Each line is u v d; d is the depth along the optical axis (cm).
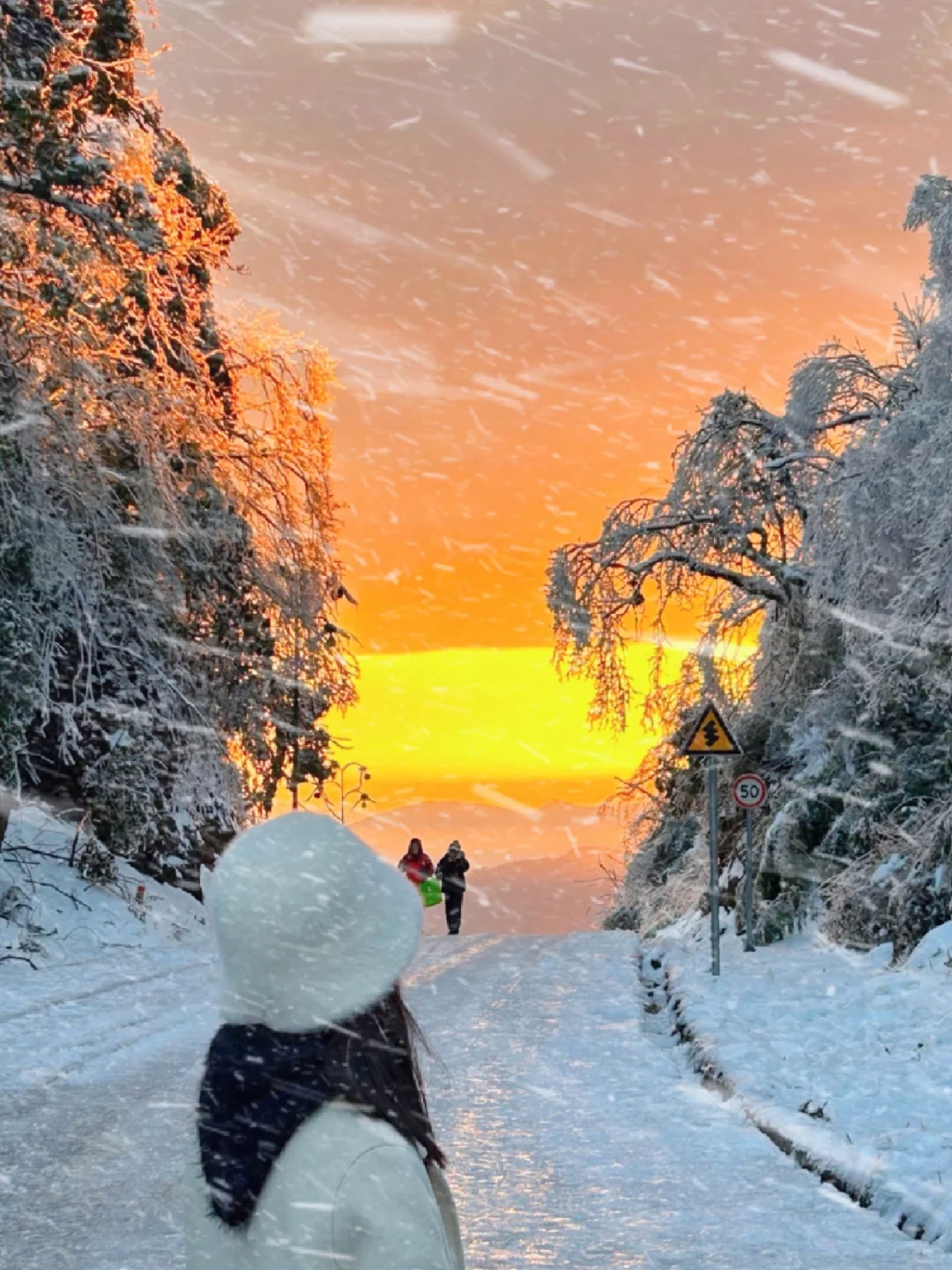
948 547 2053
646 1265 725
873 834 2305
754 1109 1056
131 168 2381
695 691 2939
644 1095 1159
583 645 2866
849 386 2750
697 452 2834
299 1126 196
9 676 2206
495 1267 722
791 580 2761
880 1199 828
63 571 2269
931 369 2222
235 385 2947
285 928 197
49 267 2061
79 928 2498
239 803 3030
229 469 2830
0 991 1833
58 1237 791
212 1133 200
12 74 1994
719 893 2748
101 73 2200
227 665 2864
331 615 3095
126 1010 1694
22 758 2873
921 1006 1489
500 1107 1116
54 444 2283
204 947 2541
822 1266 722
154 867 3052
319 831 204
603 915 4025
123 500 2433
